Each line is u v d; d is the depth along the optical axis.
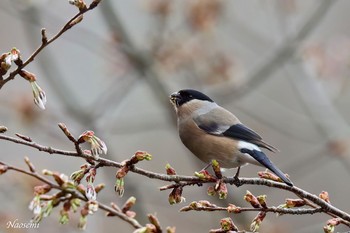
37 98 6.51
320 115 15.62
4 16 18.52
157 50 15.56
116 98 16.12
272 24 18.11
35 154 16.27
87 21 17.47
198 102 9.64
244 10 18.81
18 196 12.08
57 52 19.19
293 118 16.41
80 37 15.98
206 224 16.80
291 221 17.22
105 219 16.22
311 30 15.49
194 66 15.41
